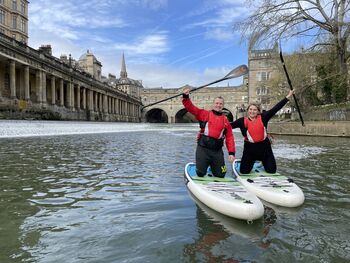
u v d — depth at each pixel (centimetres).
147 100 12400
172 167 1062
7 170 975
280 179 721
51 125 3103
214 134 696
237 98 11400
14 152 1431
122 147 1778
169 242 440
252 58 8600
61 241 446
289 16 2572
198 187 638
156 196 676
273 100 5831
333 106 3058
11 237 459
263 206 564
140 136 2970
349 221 525
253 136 745
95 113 7031
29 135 2638
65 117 5419
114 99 8919
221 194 588
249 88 8706
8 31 5856
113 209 588
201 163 704
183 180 843
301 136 2870
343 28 2519
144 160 1233
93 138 2509
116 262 385
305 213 564
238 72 880
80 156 1333
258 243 438
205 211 570
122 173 945
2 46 3678
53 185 780
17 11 6025
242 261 388
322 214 559
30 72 4866
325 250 419
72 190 730
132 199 655
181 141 2294
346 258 398
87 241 446
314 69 3388
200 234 468
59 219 534
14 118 3331
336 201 640
